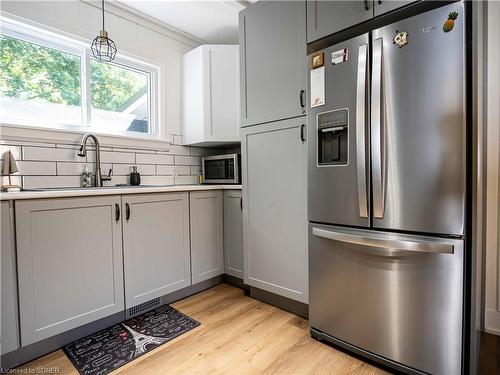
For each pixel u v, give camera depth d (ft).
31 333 4.50
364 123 4.32
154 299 6.43
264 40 6.32
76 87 7.34
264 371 4.39
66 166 6.78
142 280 6.05
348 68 4.58
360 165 4.39
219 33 9.39
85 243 5.13
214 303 6.78
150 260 6.20
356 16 4.76
